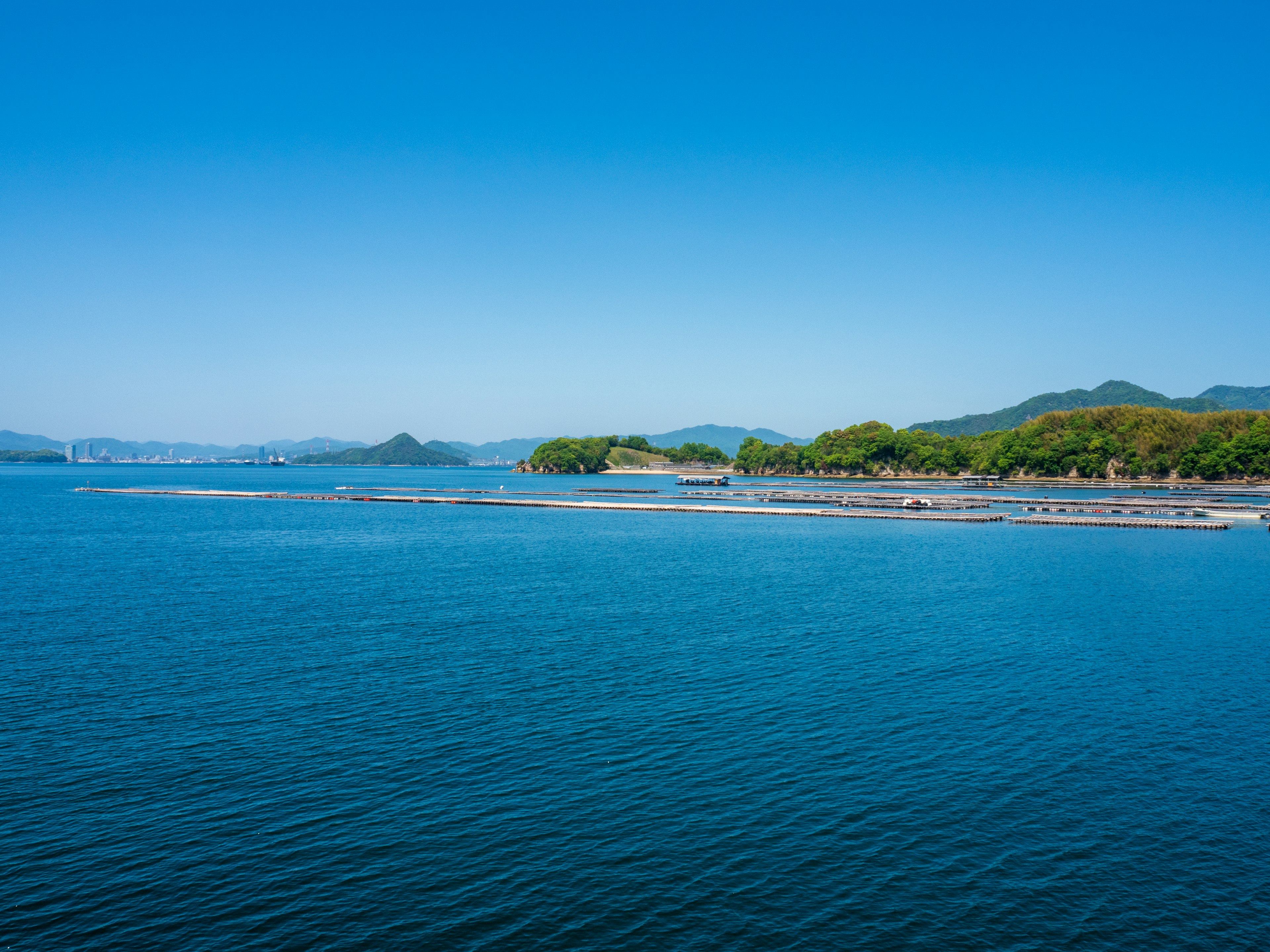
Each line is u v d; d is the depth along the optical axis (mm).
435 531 108688
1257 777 26938
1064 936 18969
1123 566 73625
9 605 53500
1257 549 86438
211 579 64750
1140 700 34406
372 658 39938
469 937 18734
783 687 35719
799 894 20438
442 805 24672
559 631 45938
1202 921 19516
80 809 24203
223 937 18688
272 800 24859
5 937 18531
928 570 70875
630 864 21641
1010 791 25906
